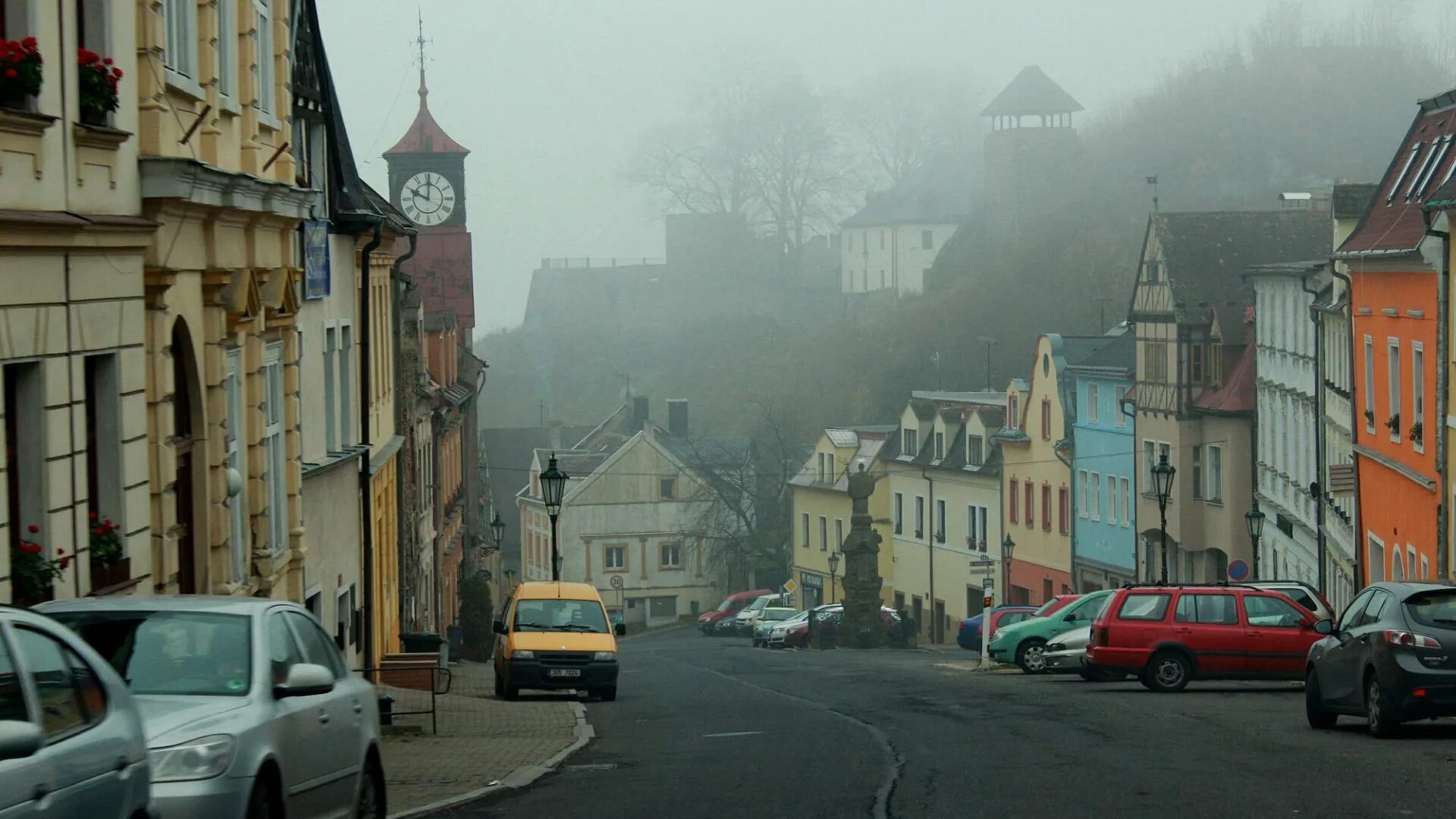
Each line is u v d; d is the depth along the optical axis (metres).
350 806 11.31
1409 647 18.42
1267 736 19.31
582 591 32.12
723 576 107.06
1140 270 66.31
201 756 9.14
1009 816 13.09
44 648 7.81
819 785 15.46
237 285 20.42
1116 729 20.69
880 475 89.50
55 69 14.48
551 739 21.84
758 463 105.19
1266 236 66.19
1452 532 34.00
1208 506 62.62
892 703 27.20
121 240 15.70
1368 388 42.56
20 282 13.62
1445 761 16.31
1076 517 71.38
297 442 25.42
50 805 7.24
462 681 38.31
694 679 40.09
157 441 17.31
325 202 29.86
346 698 11.43
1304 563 52.91
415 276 66.62
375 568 35.78
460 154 67.06
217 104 19.97
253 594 22.17
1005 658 37.16
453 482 58.31
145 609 10.41
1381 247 39.31
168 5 18.42
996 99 134.88
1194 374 62.81
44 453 14.12
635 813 13.92
